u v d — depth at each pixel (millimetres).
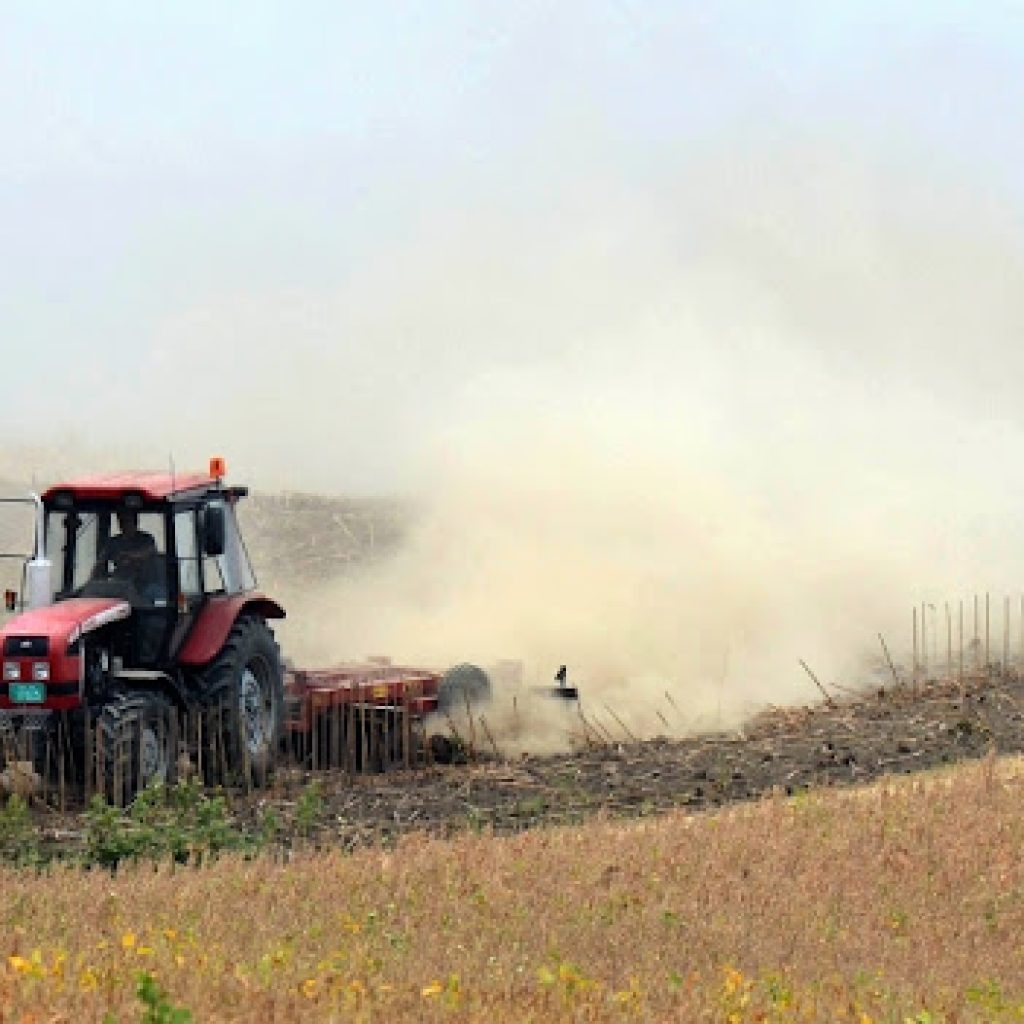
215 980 36250
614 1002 37219
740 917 45906
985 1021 38719
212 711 66875
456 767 71625
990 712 80625
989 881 50656
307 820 59938
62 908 45062
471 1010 35844
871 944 44719
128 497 66938
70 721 64188
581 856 51875
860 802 60281
